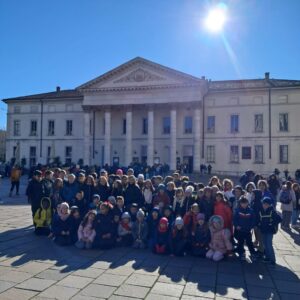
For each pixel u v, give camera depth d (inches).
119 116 2333.9
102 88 2165.4
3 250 419.5
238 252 421.1
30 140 2493.8
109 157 2176.4
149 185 537.0
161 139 2233.0
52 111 2460.6
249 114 2085.4
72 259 390.9
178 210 475.2
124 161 2301.9
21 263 368.2
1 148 4244.6
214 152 2134.6
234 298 288.0
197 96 2023.9
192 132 2180.1
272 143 2036.2
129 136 2145.7
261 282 329.7
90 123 2353.6
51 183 540.1
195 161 2043.6
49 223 504.4
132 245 455.2
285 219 634.8
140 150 2272.4
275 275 352.5
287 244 503.8
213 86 2208.4
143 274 343.9
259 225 405.7
